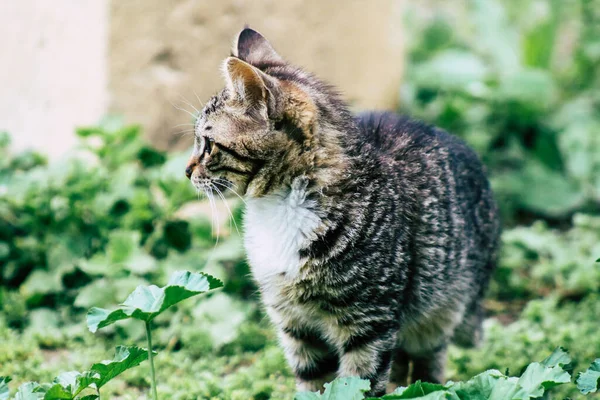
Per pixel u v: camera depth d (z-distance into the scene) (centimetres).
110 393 594
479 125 1087
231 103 528
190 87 878
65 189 766
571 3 1286
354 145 535
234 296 773
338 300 521
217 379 617
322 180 520
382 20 1049
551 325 726
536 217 1022
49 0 883
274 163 522
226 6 892
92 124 845
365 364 531
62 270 743
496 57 1186
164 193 776
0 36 948
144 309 449
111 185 773
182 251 786
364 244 515
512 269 859
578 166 1027
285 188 526
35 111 911
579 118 1121
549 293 836
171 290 442
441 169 589
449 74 1121
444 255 570
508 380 437
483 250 637
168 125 871
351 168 526
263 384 607
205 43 881
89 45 844
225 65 521
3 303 742
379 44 1047
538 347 679
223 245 757
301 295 530
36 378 620
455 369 650
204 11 877
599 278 812
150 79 854
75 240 757
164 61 862
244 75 516
